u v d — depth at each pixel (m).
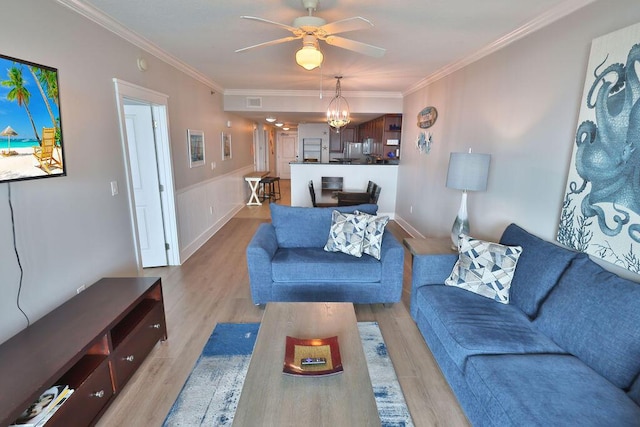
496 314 2.01
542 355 1.65
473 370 1.60
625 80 1.73
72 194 2.25
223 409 1.83
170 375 2.10
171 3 2.30
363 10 2.40
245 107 6.09
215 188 5.56
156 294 2.38
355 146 9.59
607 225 1.85
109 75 2.68
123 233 2.88
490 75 3.19
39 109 1.94
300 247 3.26
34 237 1.93
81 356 1.59
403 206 6.11
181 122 4.16
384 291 2.87
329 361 1.52
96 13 2.43
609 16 1.88
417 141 5.36
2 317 1.74
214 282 3.50
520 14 2.41
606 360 1.48
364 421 1.23
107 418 1.77
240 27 2.79
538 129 2.50
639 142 1.66
